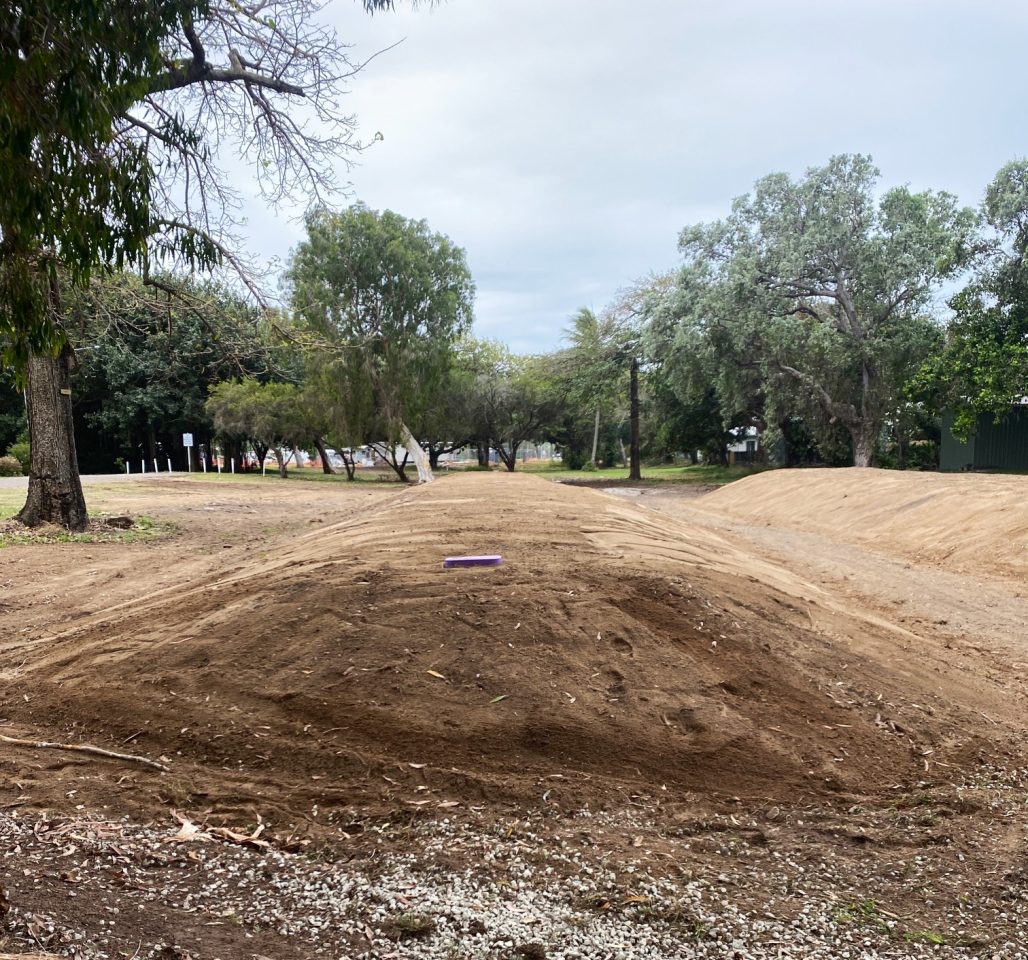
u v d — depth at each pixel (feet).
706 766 14.58
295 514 66.80
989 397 84.79
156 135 16.96
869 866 11.77
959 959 9.36
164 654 18.45
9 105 11.25
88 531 51.70
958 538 47.37
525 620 18.26
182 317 59.98
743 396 119.34
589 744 14.82
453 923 9.63
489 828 12.55
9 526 50.26
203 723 15.78
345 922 9.65
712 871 11.39
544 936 9.43
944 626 28.76
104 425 145.07
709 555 30.99
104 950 8.28
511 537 27.61
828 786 14.39
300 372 140.56
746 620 20.02
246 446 170.71
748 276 106.52
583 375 154.71
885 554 48.83
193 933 9.07
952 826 13.12
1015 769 15.51
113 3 12.91
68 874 10.34
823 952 9.39
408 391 118.93
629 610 19.33
